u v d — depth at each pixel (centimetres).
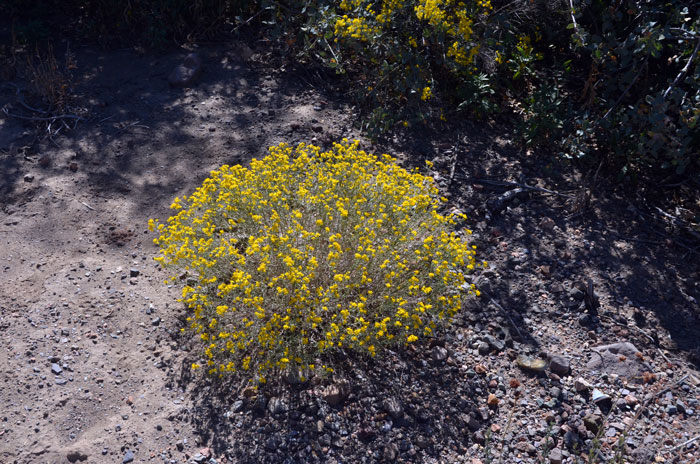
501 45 217
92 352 136
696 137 195
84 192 182
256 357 136
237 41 260
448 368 138
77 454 117
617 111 203
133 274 157
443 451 122
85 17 266
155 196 184
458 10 212
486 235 177
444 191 191
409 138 215
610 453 122
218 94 230
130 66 242
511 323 150
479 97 223
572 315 154
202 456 118
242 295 136
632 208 191
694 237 180
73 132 205
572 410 131
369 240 139
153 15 251
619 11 204
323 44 227
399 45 215
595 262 170
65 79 227
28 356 134
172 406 127
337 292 133
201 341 141
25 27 241
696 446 124
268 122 217
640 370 140
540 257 171
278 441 121
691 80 177
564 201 192
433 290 138
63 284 152
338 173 158
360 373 135
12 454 116
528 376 138
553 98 208
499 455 122
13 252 160
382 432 124
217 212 152
